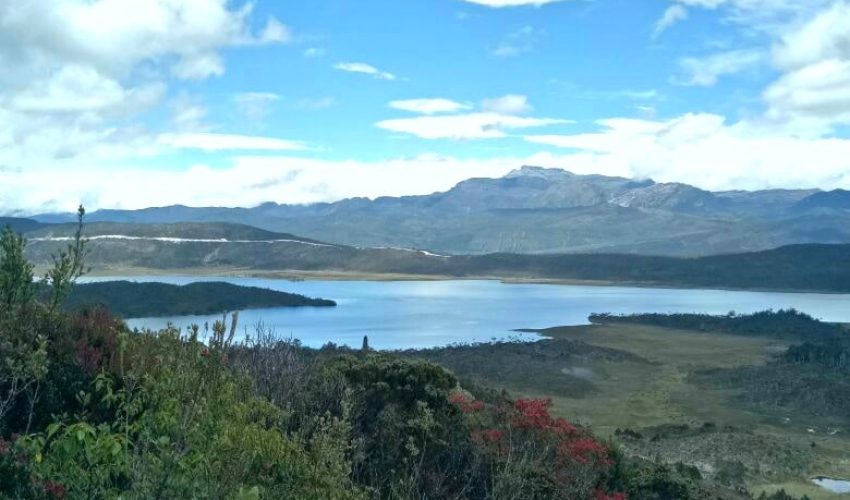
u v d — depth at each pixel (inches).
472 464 409.4
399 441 401.7
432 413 449.7
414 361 524.7
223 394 209.8
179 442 182.4
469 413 486.0
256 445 223.9
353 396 402.3
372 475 366.3
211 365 202.7
